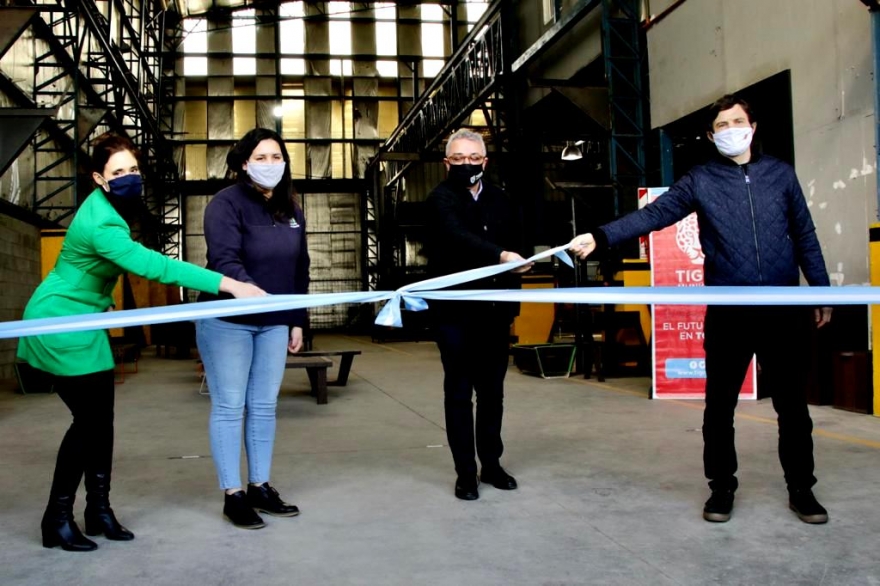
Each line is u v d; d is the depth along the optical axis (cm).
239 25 2339
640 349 798
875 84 571
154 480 347
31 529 271
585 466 355
